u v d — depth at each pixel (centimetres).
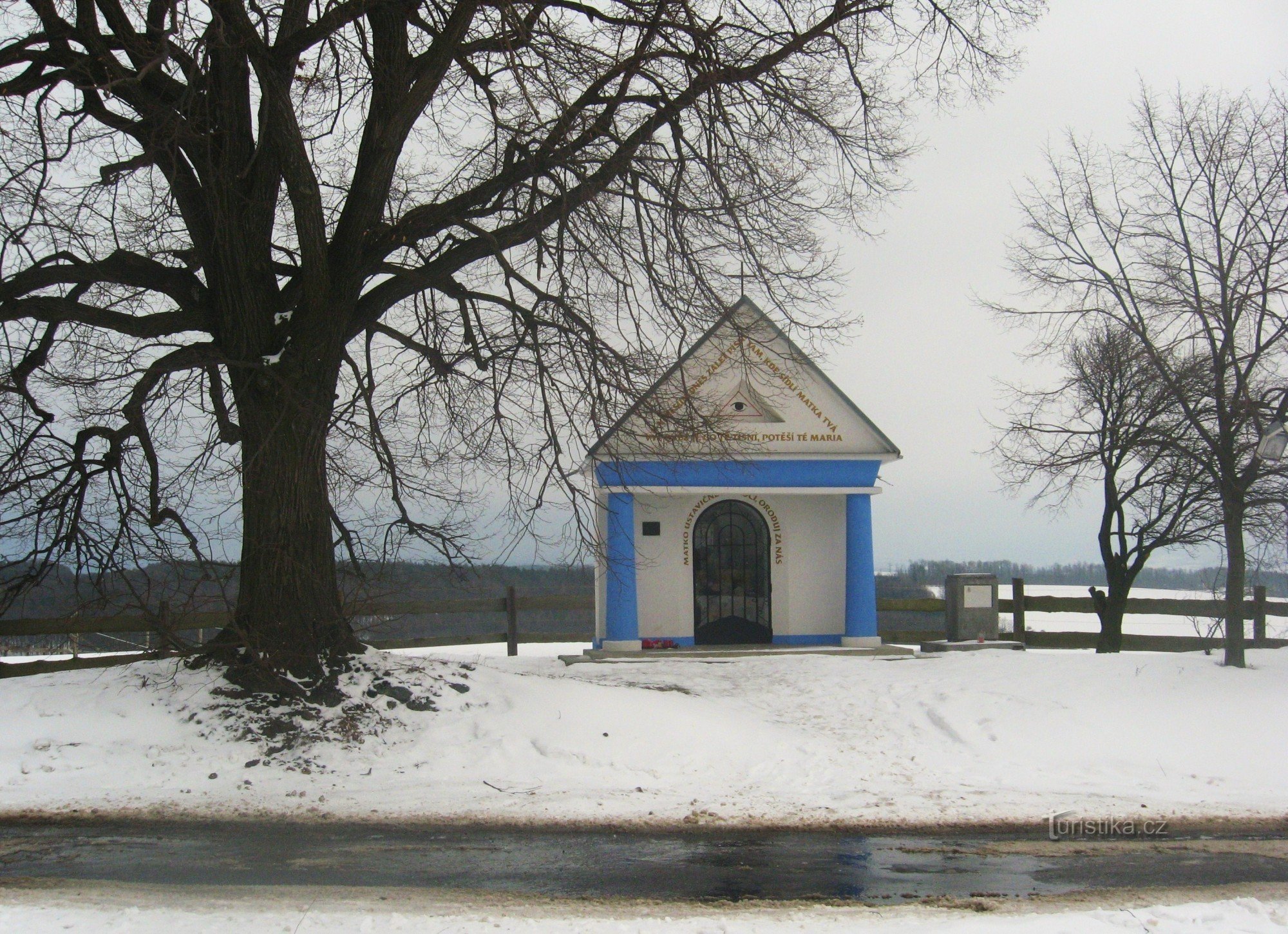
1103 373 1873
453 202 1306
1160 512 1872
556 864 812
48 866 781
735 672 1689
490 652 2378
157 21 1175
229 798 1025
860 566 2075
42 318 1212
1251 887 755
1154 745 1238
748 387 1711
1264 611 1867
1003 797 1070
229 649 1269
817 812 1012
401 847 865
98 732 1151
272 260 1313
